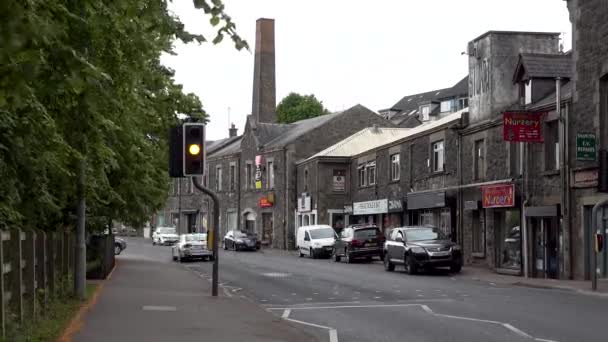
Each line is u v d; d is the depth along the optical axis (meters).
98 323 13.20
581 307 16.58
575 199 25.48
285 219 59.53
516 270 28.61
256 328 13.02
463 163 34.56
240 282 25.92
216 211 18.77
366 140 55.94
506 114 26.80
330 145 60.22
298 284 24.95
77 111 10.41
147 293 19.72
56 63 6.46
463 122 34.44
